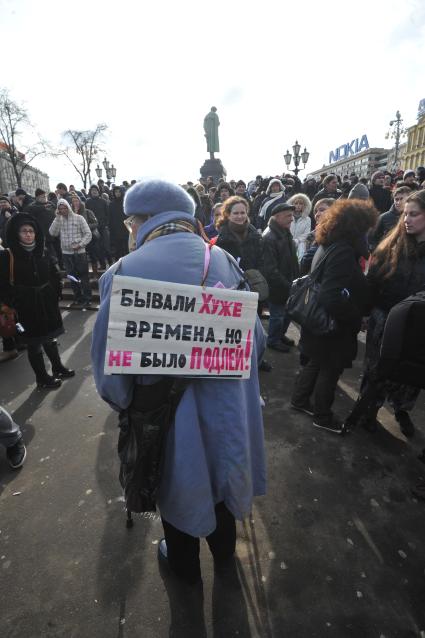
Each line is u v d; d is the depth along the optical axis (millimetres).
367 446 2441
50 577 1601
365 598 1502
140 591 1533
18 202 8445
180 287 1084
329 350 2404
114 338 1049
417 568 1629
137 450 1159
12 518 1920
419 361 1717
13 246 2957
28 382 3461
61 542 1771
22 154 34375
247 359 1222
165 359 1109
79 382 3422
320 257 2305
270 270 3633
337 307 2145
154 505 1194
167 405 1142
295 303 2418
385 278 2238
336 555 1689
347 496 2033
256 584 1558
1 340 4613
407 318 1687
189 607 1468
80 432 2664
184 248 1110
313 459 2322
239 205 3293
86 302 5832
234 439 1201
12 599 1515
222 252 1241
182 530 1223
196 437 1156
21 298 3051
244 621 1418
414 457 2336
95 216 7789
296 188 9586
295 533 1806
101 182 11547
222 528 1464
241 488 1241
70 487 2131
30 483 2172
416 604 1479
